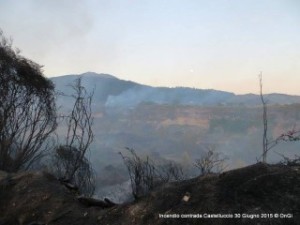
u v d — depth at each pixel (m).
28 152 7.46
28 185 4.53
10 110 7.40
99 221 3.46
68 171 6.94
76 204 4.05
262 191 2.82
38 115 7.74
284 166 3.19
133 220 3.16
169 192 3.25
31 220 3.93
